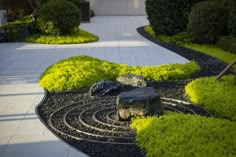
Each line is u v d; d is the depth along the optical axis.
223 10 11.76
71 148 4.55
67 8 14.06
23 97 6.71
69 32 14.30
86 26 18.98
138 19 23.00
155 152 4.14
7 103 6.36
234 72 8.30
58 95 6.82
